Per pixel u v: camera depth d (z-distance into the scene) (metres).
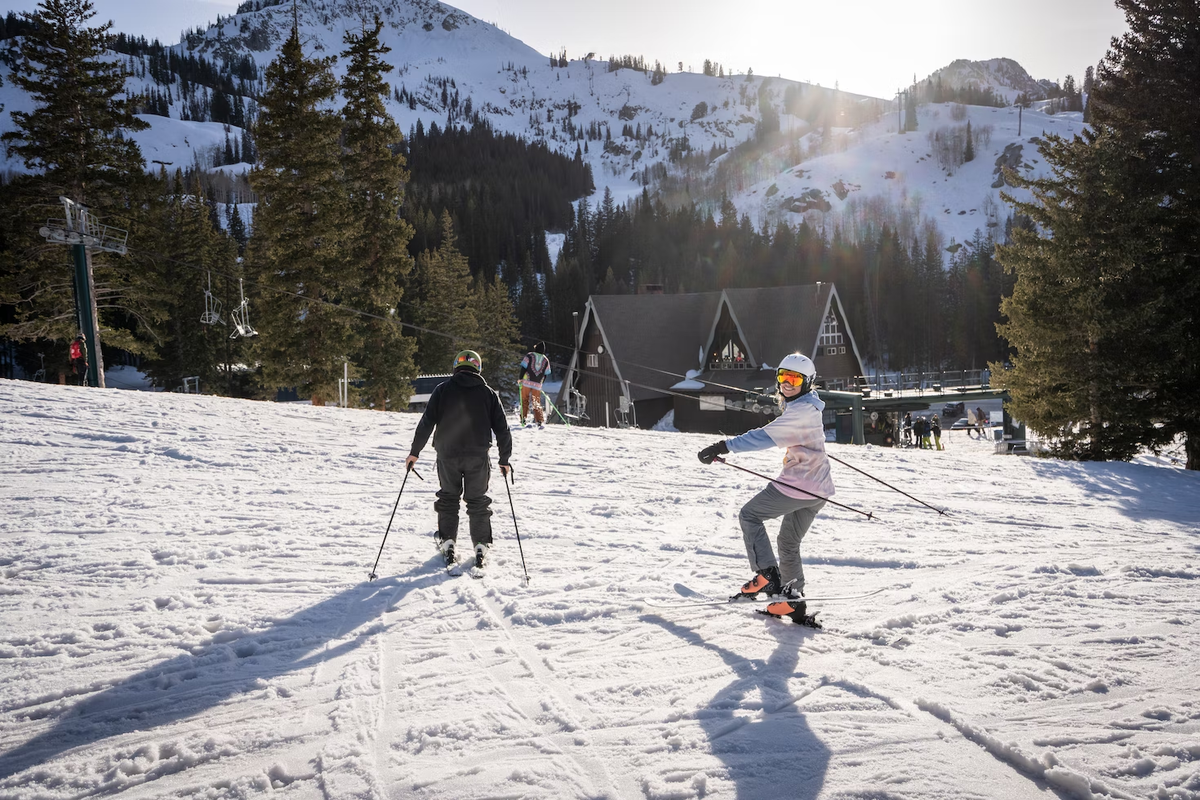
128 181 32.97
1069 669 3.92
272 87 31.34
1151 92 20.05
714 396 42.22
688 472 10.67
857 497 9.53
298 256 31.09
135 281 33.53
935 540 7.18
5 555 5.64
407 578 5.48
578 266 112.00
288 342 31.92
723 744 3.11
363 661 3.99
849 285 106.75
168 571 5.43
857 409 35.62
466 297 63.59
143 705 3.45
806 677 3.83
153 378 55.56
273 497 8.04
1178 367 18.33
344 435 12.34
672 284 116.25
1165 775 2.83
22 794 2.74
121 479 8.45
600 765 2.95
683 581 5.57
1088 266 19.67
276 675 3.79
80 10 32.34
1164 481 12.02
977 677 3.82
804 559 6.41
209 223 60.66
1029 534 7.61
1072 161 20.69
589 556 6.27
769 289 45.81
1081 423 20.92
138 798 2.72
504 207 158.88
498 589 5.27
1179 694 3.58
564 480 9.86
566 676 3.82
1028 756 2.94
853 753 3.05
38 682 3.65
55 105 31.95
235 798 2.73
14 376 63.25
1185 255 19.08
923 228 174.75
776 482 4.64
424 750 3.06
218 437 11.29
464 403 5.85
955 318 98.56
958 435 45.41
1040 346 20.30
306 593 5.09
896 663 4.02
